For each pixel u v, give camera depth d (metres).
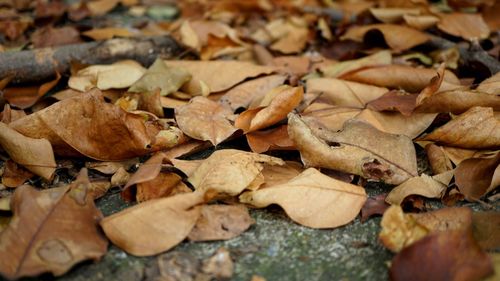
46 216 0.41
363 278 0.41
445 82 0.56
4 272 0.39
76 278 0.40
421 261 0.39
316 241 0.43
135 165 0.49
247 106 0.56
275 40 0.74
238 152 0.47
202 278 0.41
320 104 0.55
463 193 0.46
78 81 0.58
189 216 0.42
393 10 0.72
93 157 0.48
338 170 0.47
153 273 0.41
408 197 0.45
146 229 0.42
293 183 0.45
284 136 0.51
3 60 0.60
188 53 0.68
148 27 0.79
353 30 0.71
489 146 0.49
